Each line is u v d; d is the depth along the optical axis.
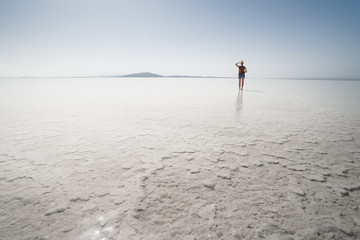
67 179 1.35
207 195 1.17
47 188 1.24
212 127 2.76
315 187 1.26
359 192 1.21
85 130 2.58
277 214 1.01
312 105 4.89
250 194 1.19
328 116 3.52
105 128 2.68
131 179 1.36
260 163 1.62
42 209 1.04
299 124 2.94
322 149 1.93
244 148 1.96
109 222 0.95
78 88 12.30
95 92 9.07
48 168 1.51
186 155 1.78
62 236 0.86
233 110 4.14
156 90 10.69
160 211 1.03
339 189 1.24
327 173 1.45
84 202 1.10
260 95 7.63
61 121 3.07
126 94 8.05
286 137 2.31
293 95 7.69
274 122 3.06
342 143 2.10
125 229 0.90
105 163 1.60
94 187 1.25
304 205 1.08
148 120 3.18
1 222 0.94
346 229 0.91
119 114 3.66
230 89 11.70
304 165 1.58
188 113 3.79
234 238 0.86
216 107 4.52
